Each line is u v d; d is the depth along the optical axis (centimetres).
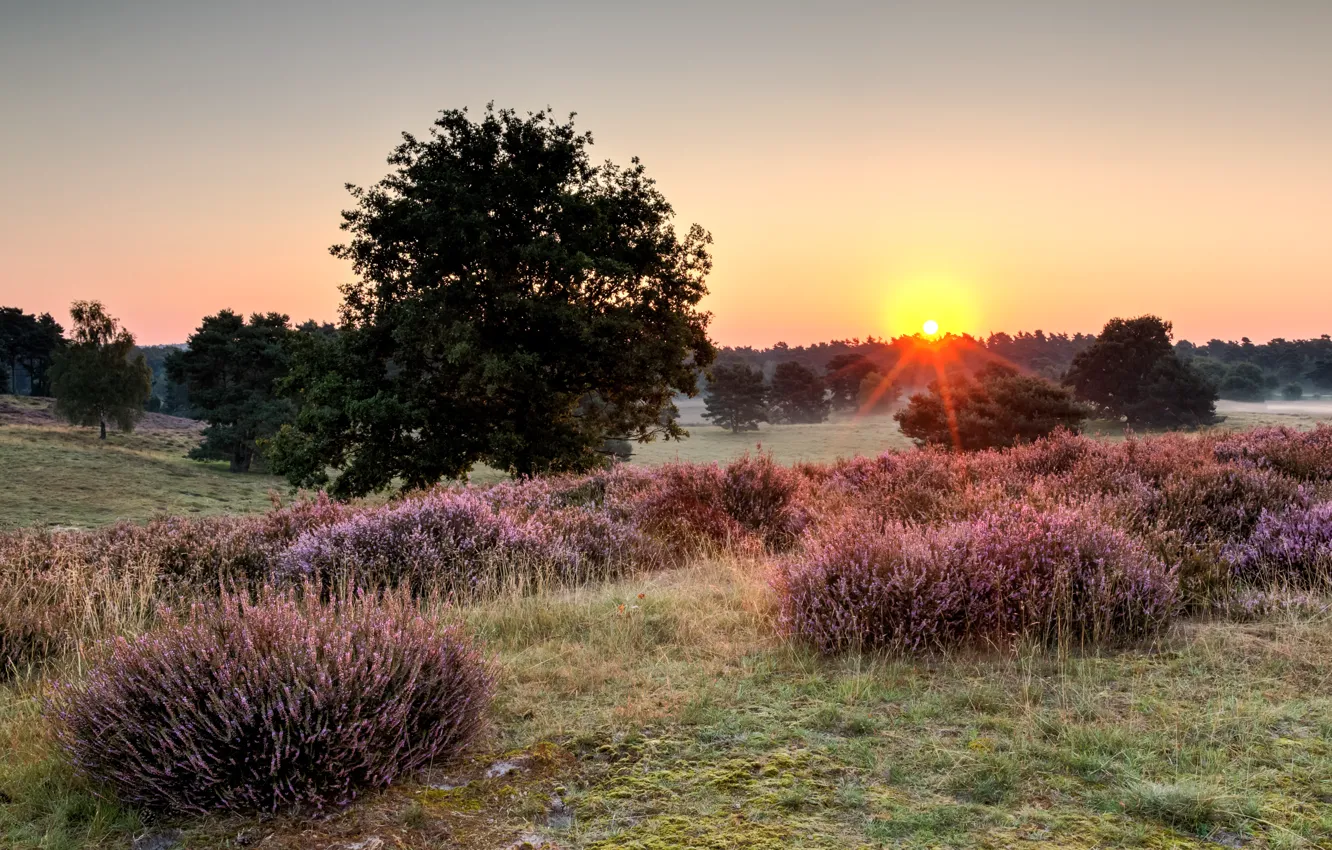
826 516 920
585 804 302
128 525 944
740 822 281
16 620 583
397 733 331
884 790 302
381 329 2489
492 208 2367
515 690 432
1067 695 393
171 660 338
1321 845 251
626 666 470
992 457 1227
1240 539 666
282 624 363
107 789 325
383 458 2373
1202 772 302
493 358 2188
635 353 2377
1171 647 460
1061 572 488
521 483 1370
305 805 309
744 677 441
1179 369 9200
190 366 6856
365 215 2470
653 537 927
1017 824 272
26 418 8388
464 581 720
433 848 275
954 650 477
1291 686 389
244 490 5528
